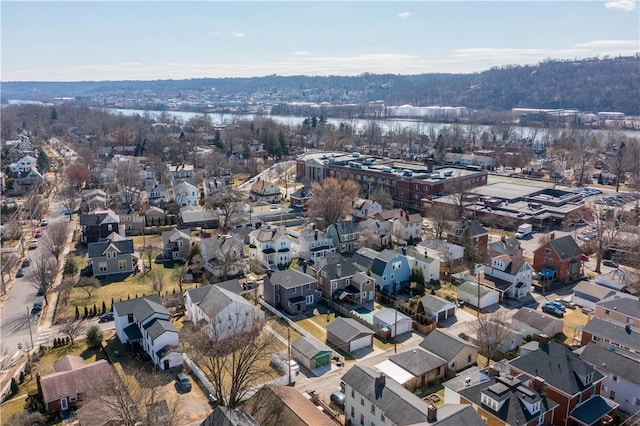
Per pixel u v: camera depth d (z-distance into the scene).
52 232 98.94
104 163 174.12
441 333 59.53
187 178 158.75
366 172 144.25
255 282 82.06
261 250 90.69
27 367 57.47
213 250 88.62
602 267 88.94
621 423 46.72
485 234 97.50
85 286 81.31
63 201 133.25
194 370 55.69
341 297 73.69
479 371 51.50
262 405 43.88
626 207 127.19
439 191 129.50
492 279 78.75
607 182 164.50
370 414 45.03
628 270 84.06
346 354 60.38
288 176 175.00
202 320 63.16
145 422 44.44
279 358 56.97
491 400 42.31
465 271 84.25
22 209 126.50
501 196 133.12
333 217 109.62
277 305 73.31
